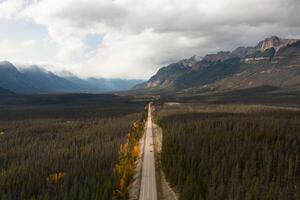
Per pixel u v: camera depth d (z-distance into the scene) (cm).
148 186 11131
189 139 14312
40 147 17638
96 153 14862
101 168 12500
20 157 15975
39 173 12588
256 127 15850
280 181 10300
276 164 11275
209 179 10444
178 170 11050
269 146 12900
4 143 19275
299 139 13625
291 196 9431
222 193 9425
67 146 17825
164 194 10450
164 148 14125
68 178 11400
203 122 18525
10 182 11831
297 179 10388
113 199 10006
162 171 12588
